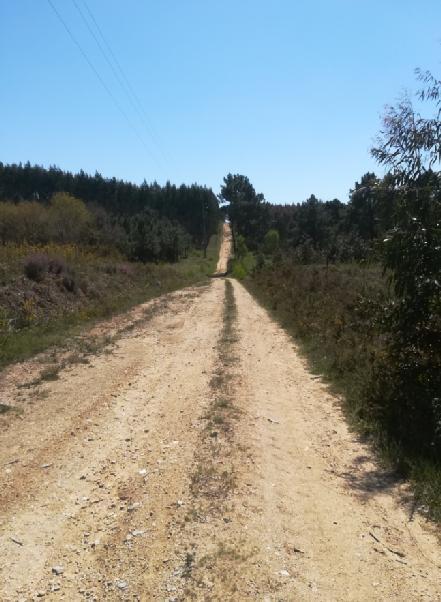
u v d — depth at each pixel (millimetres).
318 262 40938
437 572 3715
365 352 9828
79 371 9492
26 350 10641
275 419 7148
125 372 9570
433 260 6484
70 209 42812
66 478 5102
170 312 19078
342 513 4570
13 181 100000
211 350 11875
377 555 3908
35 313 13992
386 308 7398
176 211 106812
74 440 6129
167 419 6949
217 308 20438
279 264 38375
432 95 6613
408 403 6789
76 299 17453
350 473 5469
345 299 16297
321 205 66500
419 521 4457
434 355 6914
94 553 3820
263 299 23734
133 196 106375
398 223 6945
